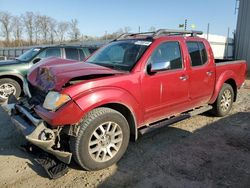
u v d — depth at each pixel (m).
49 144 3.17
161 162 3.75
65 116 3.09
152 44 4.09
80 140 3.25
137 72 3.78
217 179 3.34
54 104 3.13
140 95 3.82
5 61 8.05
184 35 4.88
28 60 7.98
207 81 5.08
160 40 4.21
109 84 3.45
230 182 3.27
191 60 4.73
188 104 4.77
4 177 3.34
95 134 3.38
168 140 4.52
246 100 7.60
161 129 5.03
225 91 5.74
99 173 3.45
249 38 15.34
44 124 3.20
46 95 3.32
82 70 3.48
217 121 5.56
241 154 4.03
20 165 3.64
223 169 3.57
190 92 4.71
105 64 4.24
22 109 3.68
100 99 3.31
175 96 4.41
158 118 4.30
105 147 3.51
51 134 3.18
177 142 4.45
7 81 7.53
